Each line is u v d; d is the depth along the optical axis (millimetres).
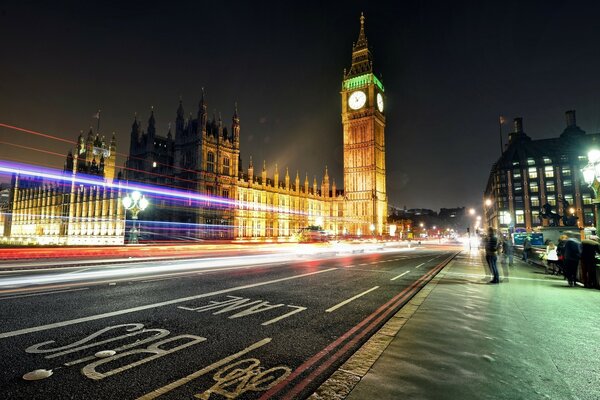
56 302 8781
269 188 93188
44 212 89875
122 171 85750
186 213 70500
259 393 4074
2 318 7195
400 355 5117
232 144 80562
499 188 94625
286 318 7613
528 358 5078
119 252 27125
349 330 6730
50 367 4746
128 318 7344
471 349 5418
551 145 90000
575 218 29969
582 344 5754
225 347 5688
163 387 4215
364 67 115812
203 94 73750
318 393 3926
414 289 11781
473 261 24141
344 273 16312
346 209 112125
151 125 80438
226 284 12141
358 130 112750
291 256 29094
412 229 160000
